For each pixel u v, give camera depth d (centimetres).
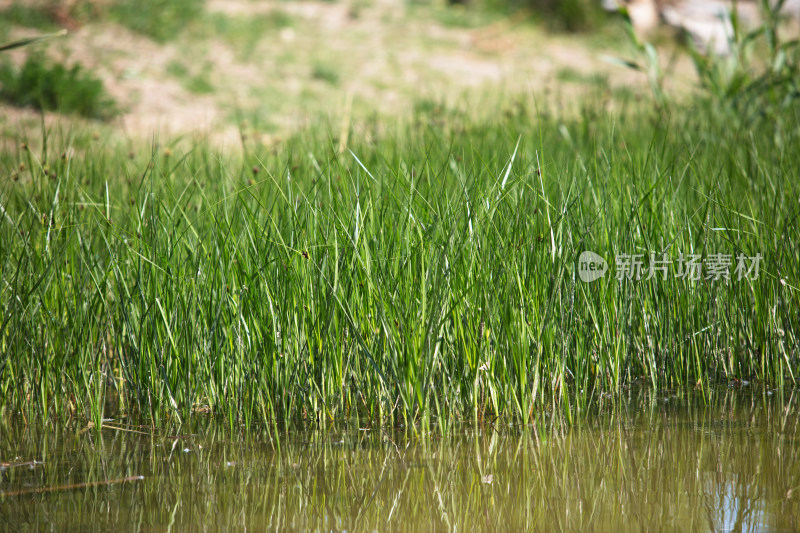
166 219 1294
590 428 1119
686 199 1370
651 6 5047
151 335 1161
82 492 941
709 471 984
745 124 2122
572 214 1241
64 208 1312
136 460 1031
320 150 1752
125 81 3344
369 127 2256
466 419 1151
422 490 945
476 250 1145
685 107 2436
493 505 910
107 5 4091
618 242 1242
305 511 899
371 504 913
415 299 1109
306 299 1139
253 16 4553
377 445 1068
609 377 1257
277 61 3912
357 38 4475
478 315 1138
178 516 884
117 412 1213
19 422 1172
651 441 1073
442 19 4900
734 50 2450
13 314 1173
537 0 5088
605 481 964
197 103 3209
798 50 2377
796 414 1159
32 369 1204
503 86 3509
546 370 1202
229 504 912
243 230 1185
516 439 1083
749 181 1502
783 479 959
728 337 1303
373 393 1137
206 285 1156
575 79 3875
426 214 1203
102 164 1576
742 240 1274
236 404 1161
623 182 1359
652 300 1269
